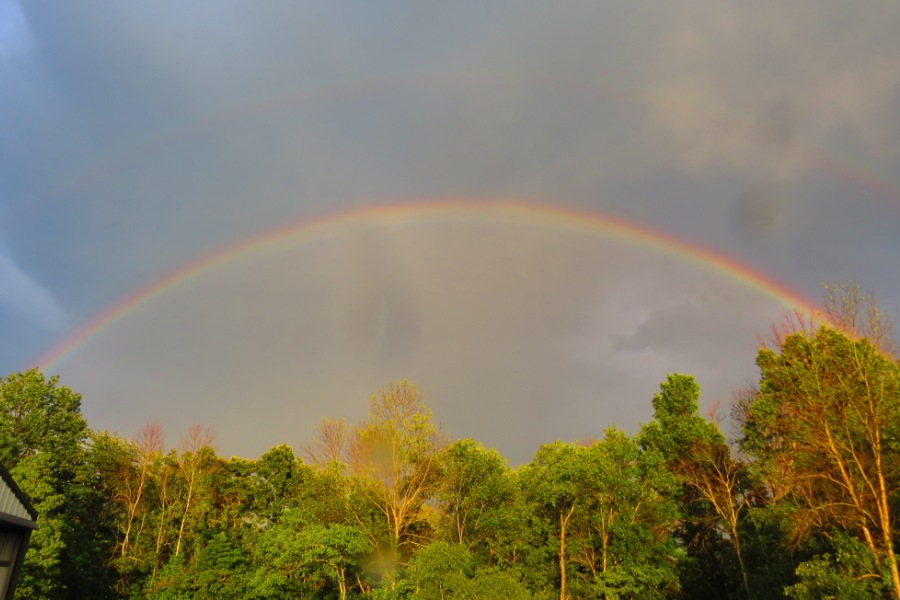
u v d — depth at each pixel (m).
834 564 22.16
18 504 21.53
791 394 23.83
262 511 54.84
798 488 24.08
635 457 36.62
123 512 52.19
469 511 37.91
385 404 39.62
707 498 42.59
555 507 35.16
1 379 46.31
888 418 20.45
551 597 33.72
